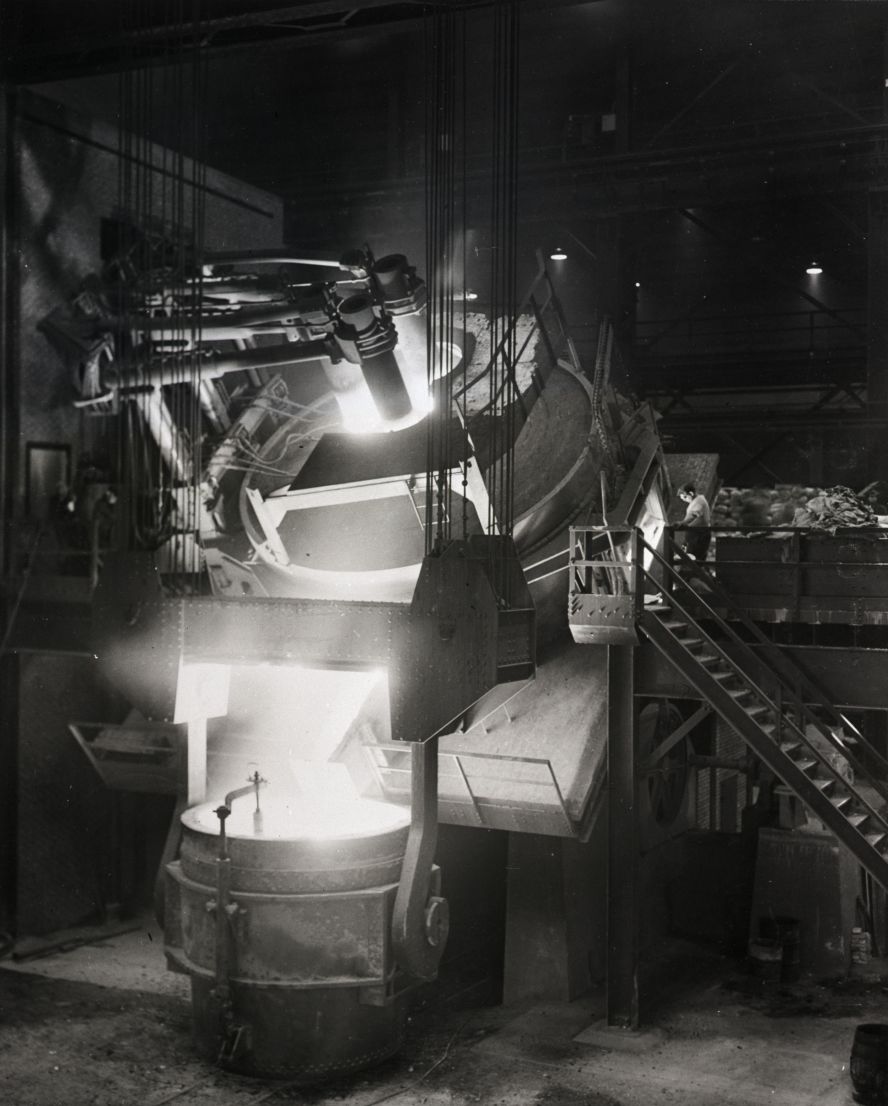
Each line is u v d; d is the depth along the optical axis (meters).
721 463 27.78
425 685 11.68
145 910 17.59
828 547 13.66
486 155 25.59
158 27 14.90
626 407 16.94
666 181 24.06
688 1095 11.65
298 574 15.20
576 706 13.93
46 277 16.27
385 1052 12.38
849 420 26.00
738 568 13.94
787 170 23.16
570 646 14.49
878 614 13.35
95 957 15.74
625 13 26.36
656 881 16.69
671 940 16.78
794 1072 12.24
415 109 28.11
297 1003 11.80
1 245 15.66
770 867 15.62
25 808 15.96
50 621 15.28
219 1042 12.21
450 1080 12.02
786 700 13.33
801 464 27.19
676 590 14.02
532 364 16.11
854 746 16.75
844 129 22.56
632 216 25.73
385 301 16.30
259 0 14.69
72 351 16.39
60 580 15.22
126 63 15.07
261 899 11.72
